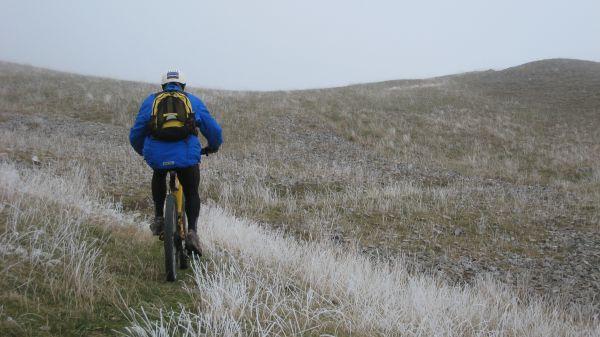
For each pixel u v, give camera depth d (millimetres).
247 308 3980
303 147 23312
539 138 28734
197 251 4543
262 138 24109
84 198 8031
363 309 4617
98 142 19875
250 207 12820
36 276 3842
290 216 12266
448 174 20547
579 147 27156
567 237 12180
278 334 3543
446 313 5383
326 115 29672
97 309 3553
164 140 4387
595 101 36250
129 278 4305
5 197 6000
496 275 9656
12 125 21438
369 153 23734
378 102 34281
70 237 4848
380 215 12867
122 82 35812
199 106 4578
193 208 4613
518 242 11727
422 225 12336
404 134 27828
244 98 31781
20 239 4547
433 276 8875
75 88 30719
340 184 16016
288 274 5586
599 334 6477
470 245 11328
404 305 5148
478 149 26453
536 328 6039
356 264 6914
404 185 16422
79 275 3883
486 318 5969
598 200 16562
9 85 29703
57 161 13555
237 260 5629
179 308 3838
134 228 6457
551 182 21609
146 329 3318
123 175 13109
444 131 29047
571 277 9797
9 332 2959
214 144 4910
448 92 39906
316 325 3977
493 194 16312
